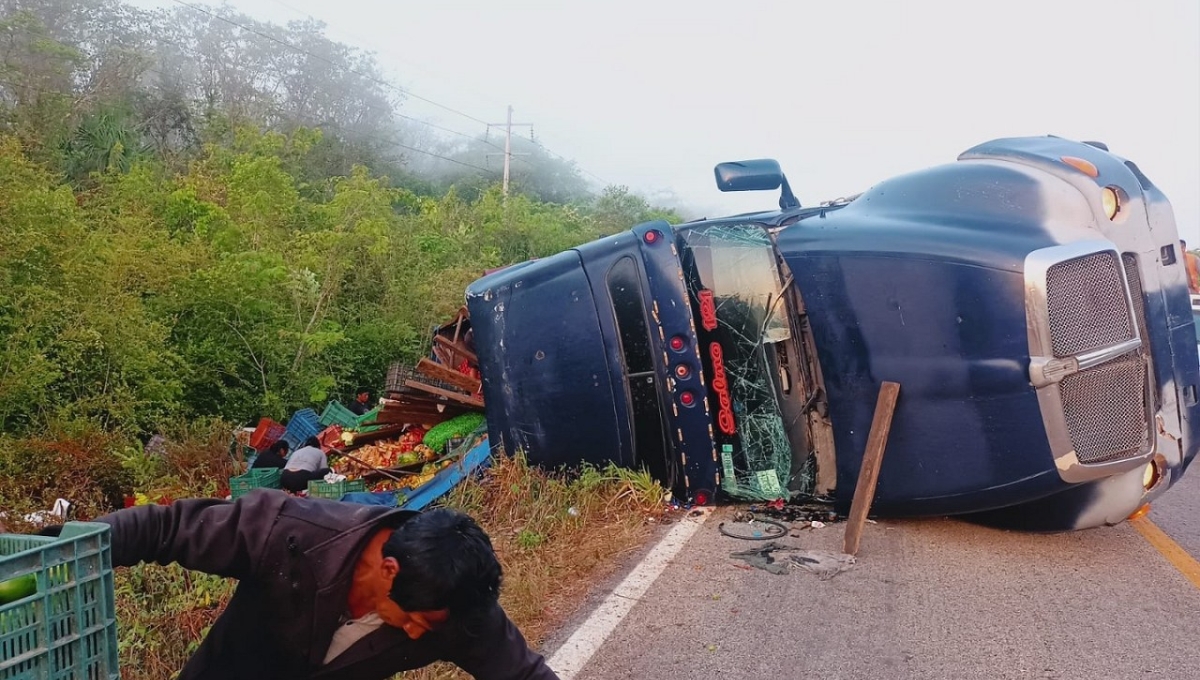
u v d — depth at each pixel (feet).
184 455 27.68
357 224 51.37
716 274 21.95
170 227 42.55
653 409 21.89
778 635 14.85
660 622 15.39
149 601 16.03
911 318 19.16
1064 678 13.42
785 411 21.36
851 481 20.43
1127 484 18.49
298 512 7.60
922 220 19.74
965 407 18.69
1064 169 18.98
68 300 27.25
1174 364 18.90
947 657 14.08
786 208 24.81
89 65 73.15
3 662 5.78
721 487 21.91
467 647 7.43
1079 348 17.79
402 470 26.32
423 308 48.73
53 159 52.54
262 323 37.06
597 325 22.04
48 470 24.45
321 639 7.54
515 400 22.79
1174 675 13.51
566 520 20.56
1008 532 20.47
